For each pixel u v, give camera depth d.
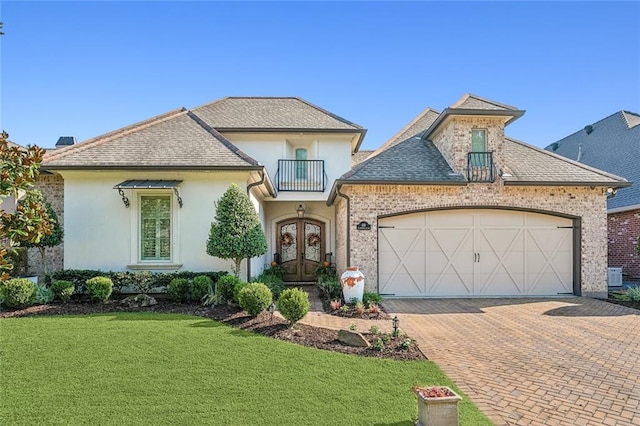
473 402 5.38
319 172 18.34
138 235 12.78
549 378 6.29
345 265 14.46
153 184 12.20
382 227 14.11
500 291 14.21
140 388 5.66
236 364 6.57
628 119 22.94
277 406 5.14
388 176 13.88
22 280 10.38
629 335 8.90
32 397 5.36
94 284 10.77
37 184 13.91
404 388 5.74
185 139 13.98
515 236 14.32
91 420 4.77
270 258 18.88
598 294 14.08
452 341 8.34
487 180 14.05
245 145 18.33
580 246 14.14
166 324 8.88
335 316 10.55
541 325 9.84
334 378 6.05
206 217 12.84
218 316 9.62
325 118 19.16
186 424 4.70
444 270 14.15
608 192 14.68
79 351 7.10
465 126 14.30
